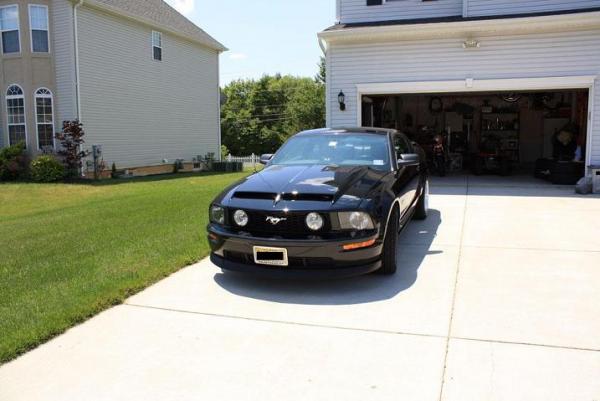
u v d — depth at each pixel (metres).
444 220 7.76
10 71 17.78
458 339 3.52
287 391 2.91
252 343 3.54
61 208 10.90
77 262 5.58
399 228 5.46
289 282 4.86
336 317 3.97
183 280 4.97
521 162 17.44
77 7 17.31
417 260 5.54
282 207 4.43
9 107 18.03
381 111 13.88
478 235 6.70
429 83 11.51
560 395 2.79
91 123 18.16
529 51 10.91
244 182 5.15
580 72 10.69
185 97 23.91
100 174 18.39
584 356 3.23
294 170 5.36
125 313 4.12
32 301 4.29
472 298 4.32
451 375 3.03
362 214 4.40
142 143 20.98
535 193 10.45
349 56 11.91
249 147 59.44
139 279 4.85
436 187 11.68
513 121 17.25
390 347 3.42
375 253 4.50
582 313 3.94
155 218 8.41
